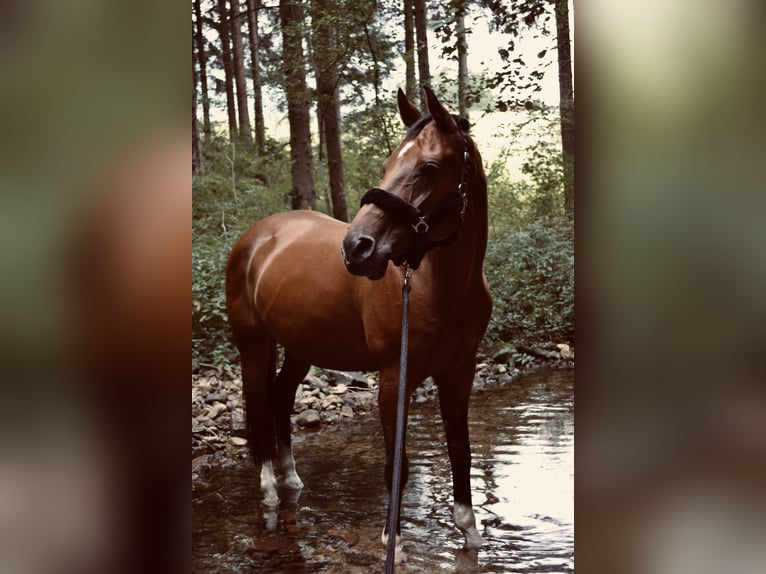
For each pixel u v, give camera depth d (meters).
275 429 3.94
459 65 10.72
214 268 6.75
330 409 5.59
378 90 9.68
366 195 2.40
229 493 3.78
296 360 3.92
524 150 10.99
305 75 9.77
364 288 2.96
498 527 3.11
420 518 3.26
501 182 11.52
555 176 10.61
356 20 9.10
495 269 8.90
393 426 2.81
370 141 11.26
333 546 2.98
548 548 2.87
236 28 16.45
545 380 6.70
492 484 3.69
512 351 7.55
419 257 2.45
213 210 9.85
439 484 3.74
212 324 6.50
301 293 3.32
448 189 2.46
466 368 2.96
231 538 3.11
